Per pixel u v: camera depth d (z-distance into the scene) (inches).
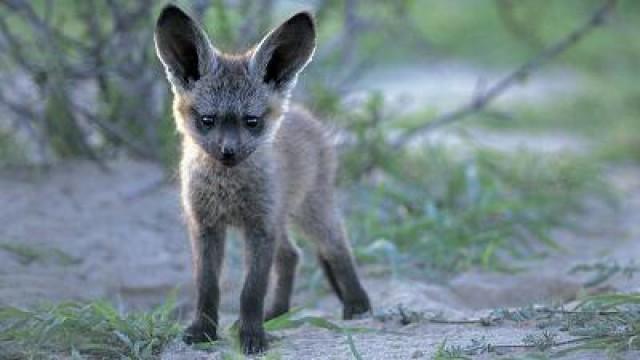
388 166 587.2
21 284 427.2
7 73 582.9
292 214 414.0
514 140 803.4
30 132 581.9
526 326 358.6
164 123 568.7
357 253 476.4
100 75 578.6
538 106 900.0
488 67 1048.8
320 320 370.0
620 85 960.9
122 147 591.2
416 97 901.2
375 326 377.1
